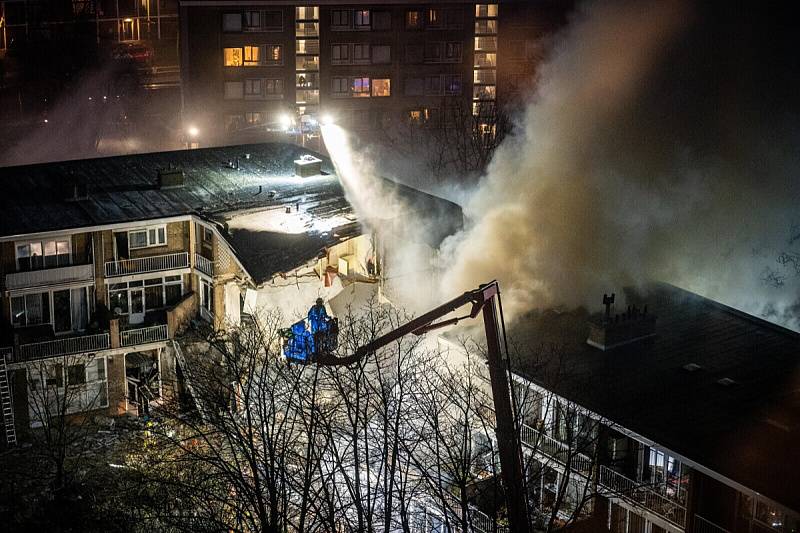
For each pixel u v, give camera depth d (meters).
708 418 33.75
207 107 87.12
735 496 31.22
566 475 30.69
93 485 41.78
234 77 86.75
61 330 48.03
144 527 35.84
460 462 31.33
